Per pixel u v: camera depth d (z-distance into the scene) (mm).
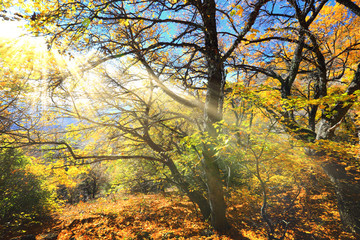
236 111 6941
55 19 3684
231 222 7922
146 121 8086
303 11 4598
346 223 5598
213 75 5406
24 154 9242
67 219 9969
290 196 9680
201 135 4984
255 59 7707
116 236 7629
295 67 5824
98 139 8547
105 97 6484
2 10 3314
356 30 6332
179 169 10672
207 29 4754
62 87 5336
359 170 4648
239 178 9500
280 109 5633
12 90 5887
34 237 7668
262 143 4754
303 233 6648
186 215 9414
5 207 8430
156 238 7281
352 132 7047
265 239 6605
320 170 7539
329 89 8016
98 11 3334
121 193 16578
